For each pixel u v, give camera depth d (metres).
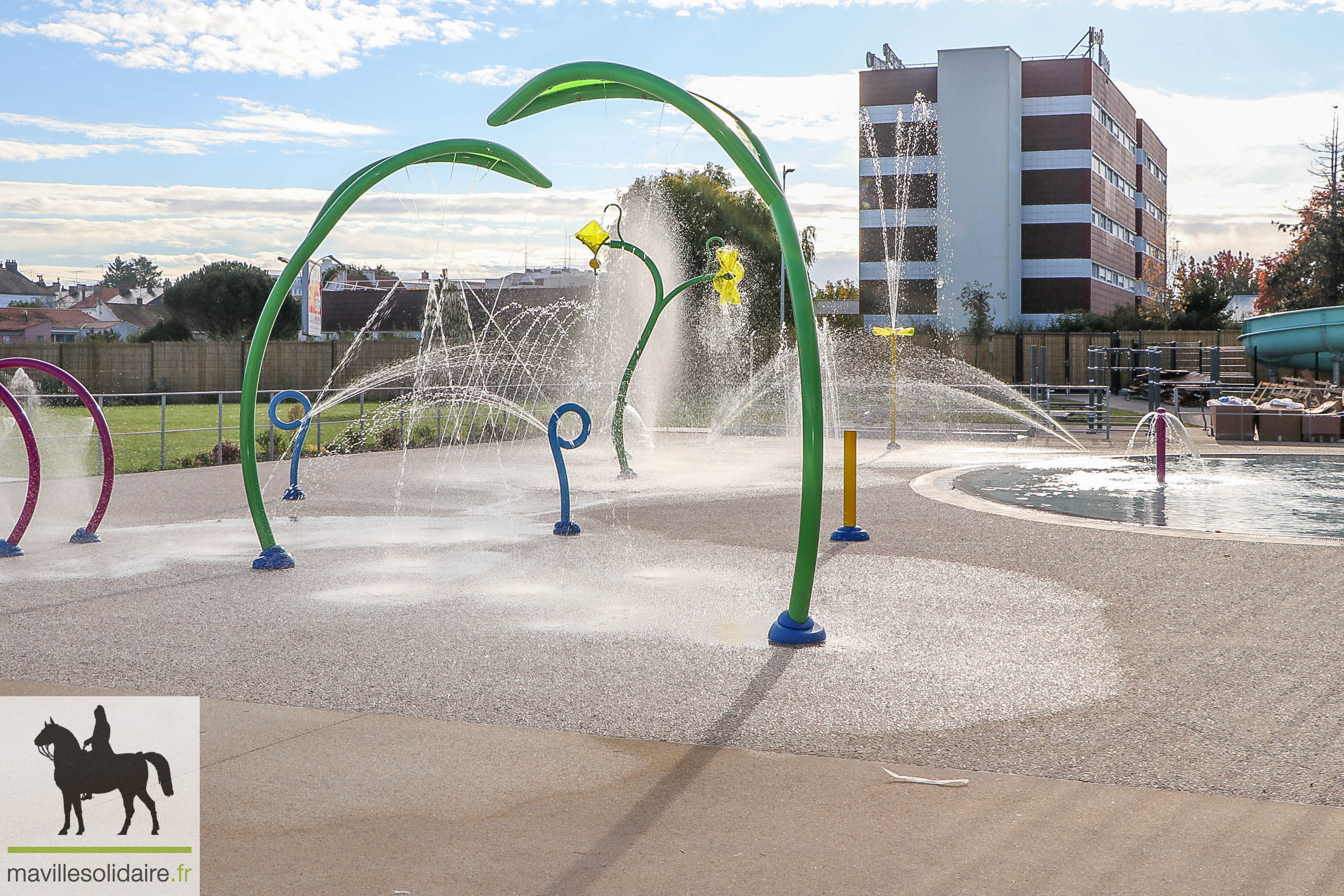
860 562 9.17
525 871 3.42
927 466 18.28
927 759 4.48
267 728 4.88
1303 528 11.04
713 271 16.30
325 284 73.38
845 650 6.30
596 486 15.62
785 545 10.20
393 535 10.96
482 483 16.05
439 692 5.46
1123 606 7.45
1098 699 5.33
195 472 18.16
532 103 7.62
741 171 6.56
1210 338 49.31
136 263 175.25
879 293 65.56
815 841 3.65
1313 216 61.78
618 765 4.41
